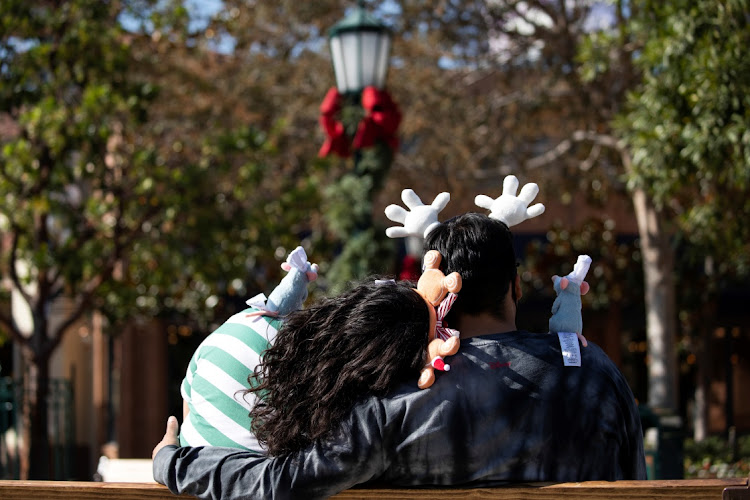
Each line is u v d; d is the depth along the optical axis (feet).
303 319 5.87
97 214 28.14
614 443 5.45
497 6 36.42
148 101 28.35
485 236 5.79
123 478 15.16
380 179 21.26
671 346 33.35
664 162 20.83
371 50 21.15
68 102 28.53
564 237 42.01
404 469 5.41
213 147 29.22
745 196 22.61
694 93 19.15
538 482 5.33
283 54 40.81
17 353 41.50
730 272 41.78
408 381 5.49
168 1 30.40
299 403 5.52
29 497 5.87
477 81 41.68
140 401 39.52
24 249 28.53
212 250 29.53
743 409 56.34
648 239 33.71
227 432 5.98
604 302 42.63
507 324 5.86
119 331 36.63
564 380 5.44
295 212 31.76
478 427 5.32
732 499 4.97
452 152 39.86
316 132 40.57
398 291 5.80
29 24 27.30
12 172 26.76
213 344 6.32
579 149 40.75
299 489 5.35
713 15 18.44
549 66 35.99
